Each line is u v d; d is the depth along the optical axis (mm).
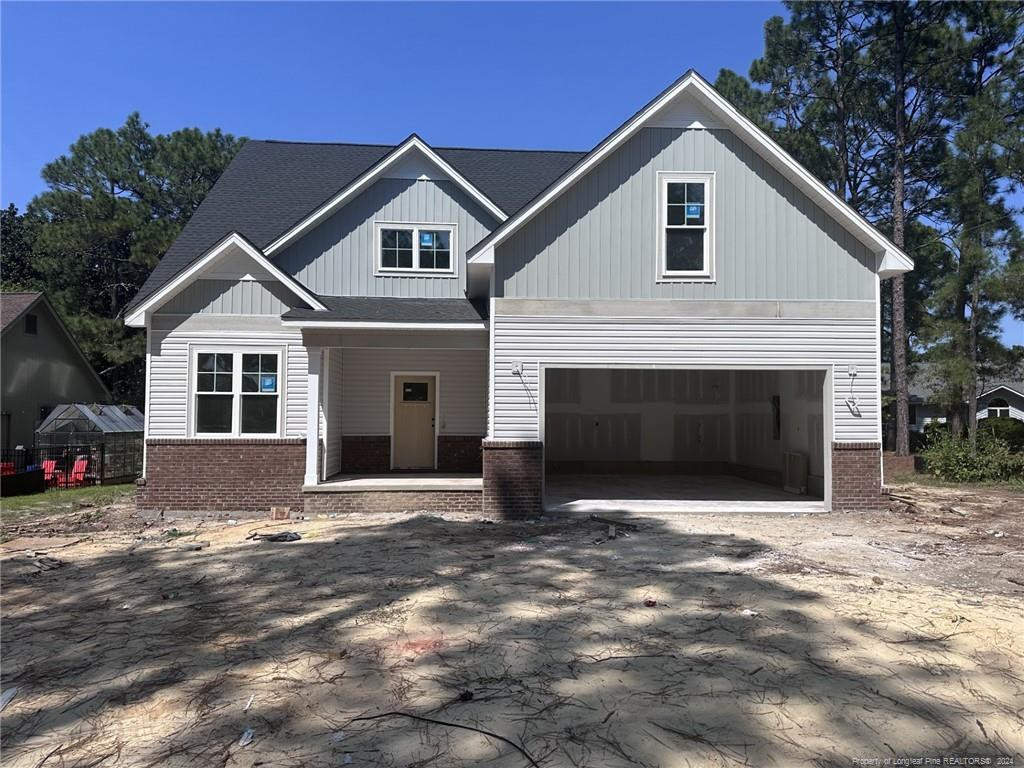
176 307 12664
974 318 20641
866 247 12086
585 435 18875
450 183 14688
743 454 17688
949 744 3768
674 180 12039
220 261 12766
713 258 11969
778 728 3912
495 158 18438
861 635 5445
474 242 14633
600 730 3887
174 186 38156
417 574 7523
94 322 32156
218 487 12430
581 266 11922
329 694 4418
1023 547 9156
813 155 27578
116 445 21297
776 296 12023
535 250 11891
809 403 13680
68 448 19016
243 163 17656
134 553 9016
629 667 4797
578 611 6105
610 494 14164
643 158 12062
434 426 15109
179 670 4879
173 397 12562
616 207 12000
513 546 9086
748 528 10586
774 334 11969
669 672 4703
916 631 5543
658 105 11781
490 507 11648
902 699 4297
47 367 25500
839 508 11961
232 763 3588
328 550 8922
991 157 20516
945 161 22266
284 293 12859
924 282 28344
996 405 35188
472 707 4199
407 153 14641
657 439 18875
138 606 6527
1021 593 6762
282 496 12461
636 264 11969
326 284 14297
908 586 7004
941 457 19328
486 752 3664
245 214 15539
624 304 11906
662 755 3621
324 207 14023
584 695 4352
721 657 4973
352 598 6629
